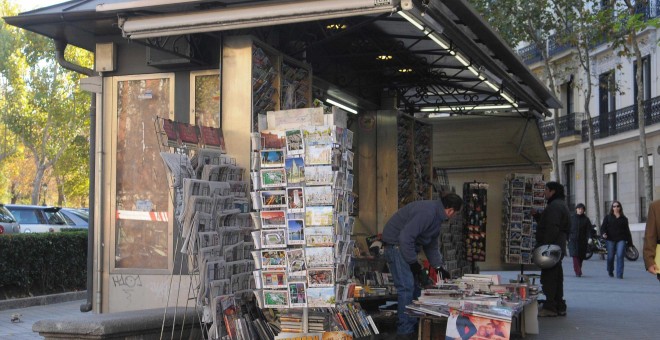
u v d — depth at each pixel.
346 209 8.34
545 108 16.22
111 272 9.67
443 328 9.00
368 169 14.74
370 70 13.51
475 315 7.95
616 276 22.27
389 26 10.74
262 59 9.39
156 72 9.66
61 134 45.72
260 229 8.09
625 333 10.59
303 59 10.52
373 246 11.48
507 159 17.98
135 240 9.64
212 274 7.76
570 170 45.03
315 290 7.93
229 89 9.07
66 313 13.66
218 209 8.02
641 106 29.78
